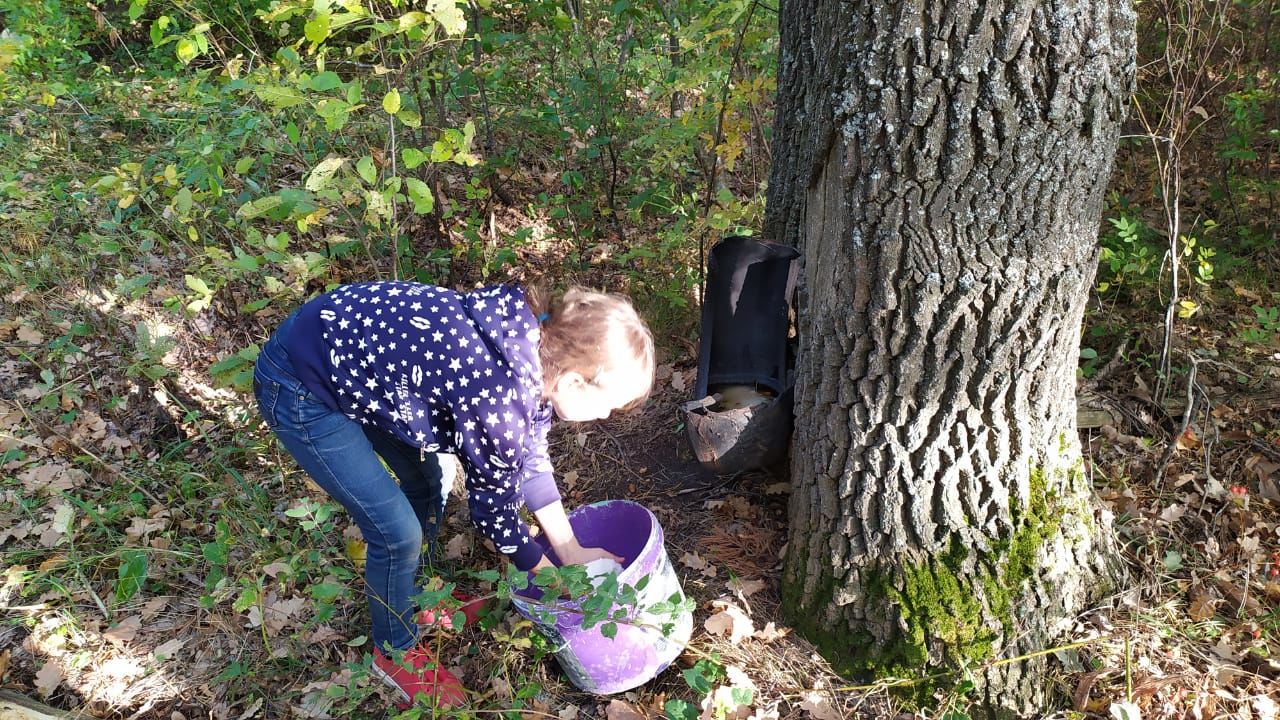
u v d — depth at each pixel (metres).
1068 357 2.12
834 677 2.34
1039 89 1.75
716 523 2.78
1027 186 1.83
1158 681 2.12
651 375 1.88
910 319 1.99
